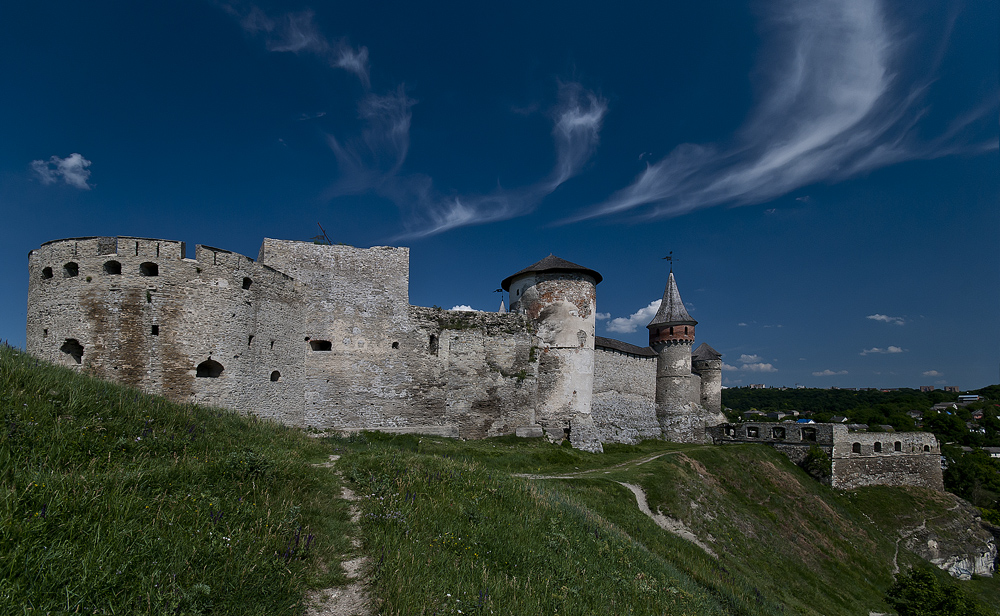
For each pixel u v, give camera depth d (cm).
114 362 1748
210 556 524
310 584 573
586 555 938
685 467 2736
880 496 3619
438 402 2722
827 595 1997
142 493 604
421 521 818
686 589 1071
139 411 890
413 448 2239
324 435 2261
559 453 2548
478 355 2875
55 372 898
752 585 1603
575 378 3062
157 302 1812
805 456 3738
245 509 656
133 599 436
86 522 496
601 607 720
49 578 419
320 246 2503
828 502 3275
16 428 632
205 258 1919
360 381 2519
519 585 689
